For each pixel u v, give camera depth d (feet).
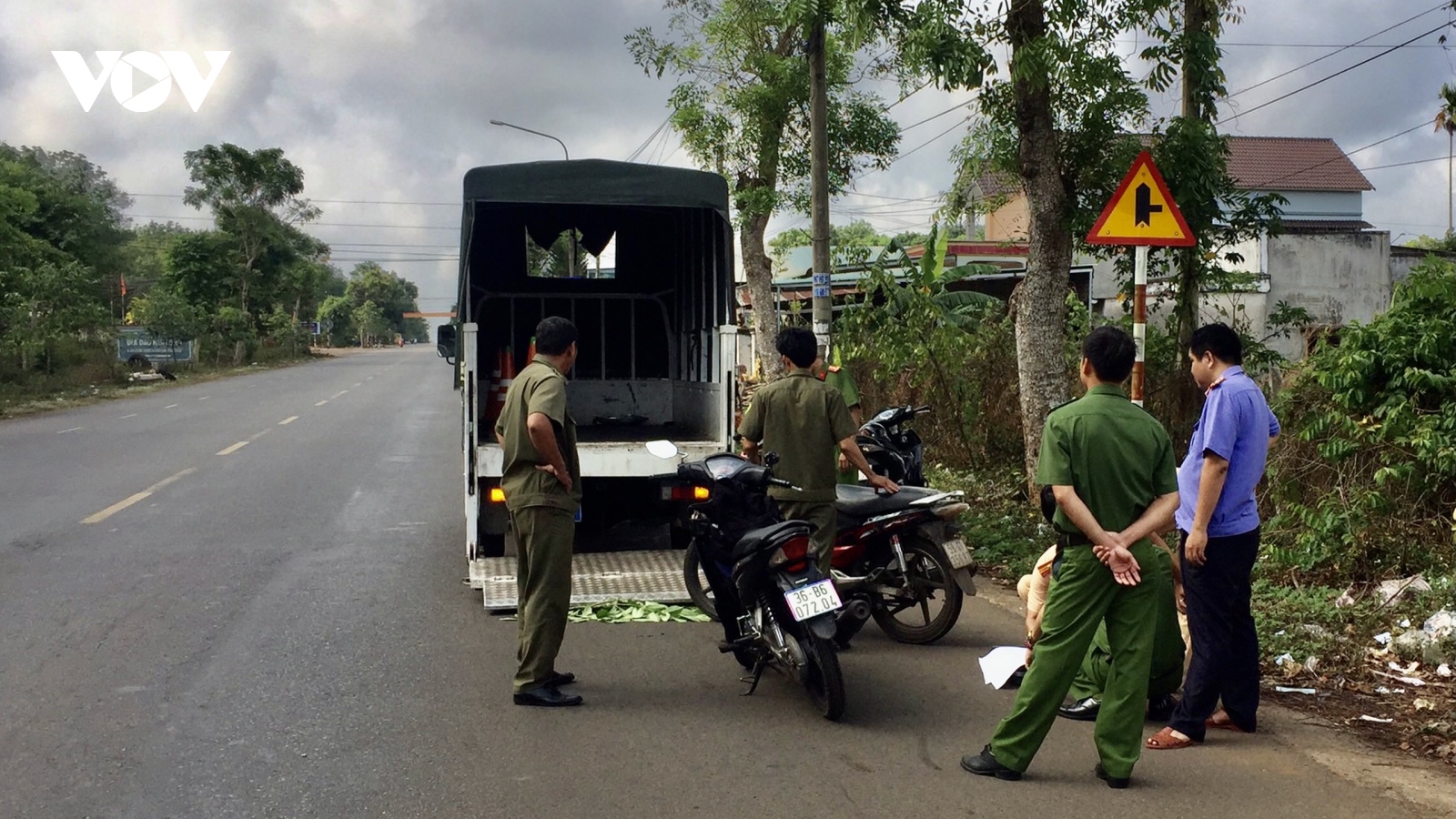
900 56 31.63
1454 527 21.34
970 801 13.16
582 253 34.01
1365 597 21.57
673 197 24.64
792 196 55.98
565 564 16.63
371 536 30.68
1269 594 21.90
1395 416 22.36
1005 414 38.19
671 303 32.07
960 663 19.13
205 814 12.76
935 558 19.98
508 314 31.96
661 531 28.35
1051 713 13.57
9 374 99.25
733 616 18.51
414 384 116.98
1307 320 33.99
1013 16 29.37
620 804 13.04
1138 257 23.35
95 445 54.49
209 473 43.80
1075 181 31.89
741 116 53.98
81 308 110.32
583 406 31.94
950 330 38.86
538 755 14.58
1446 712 15.94
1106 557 13.03
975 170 35.27
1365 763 14.28
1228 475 14.52
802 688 17.61
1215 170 30.42
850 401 25.55
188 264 195.62
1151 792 13.42
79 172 191.42
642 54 54.44
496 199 24.08
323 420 69.87
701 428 28.78
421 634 20.59
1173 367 33.17
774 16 50.47
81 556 27.63
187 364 151.64
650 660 19.10
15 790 13.39
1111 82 28.76
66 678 17.81
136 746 14.85
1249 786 13.55
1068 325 38.88
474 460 23.57
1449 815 12.70
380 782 13.69
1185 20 30.96
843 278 68.95
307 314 271.08
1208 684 14.73
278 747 14.85
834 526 19.04
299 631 20.79
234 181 204.03
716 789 13.48
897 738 15.34
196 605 22.74
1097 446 13.28
